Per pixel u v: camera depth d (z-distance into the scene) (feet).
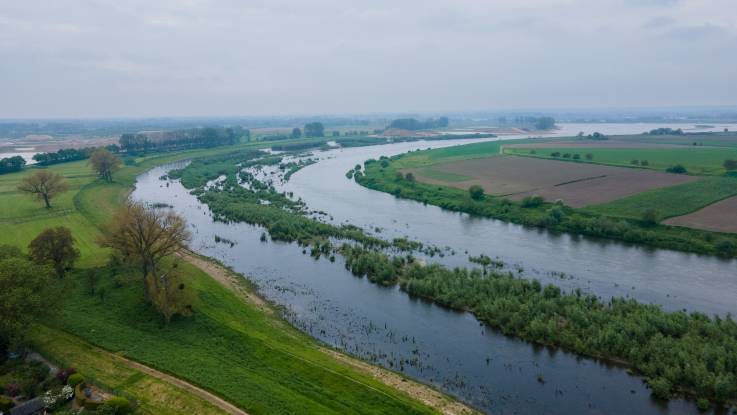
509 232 401.70
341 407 161.68
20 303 173.27
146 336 203.41
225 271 302.66
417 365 198.08
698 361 181.88
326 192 578.25
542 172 649.20
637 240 363.35
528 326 220.02
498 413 166.71
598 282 284.41
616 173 615.16
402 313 247.50
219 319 223.10
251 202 503.61
